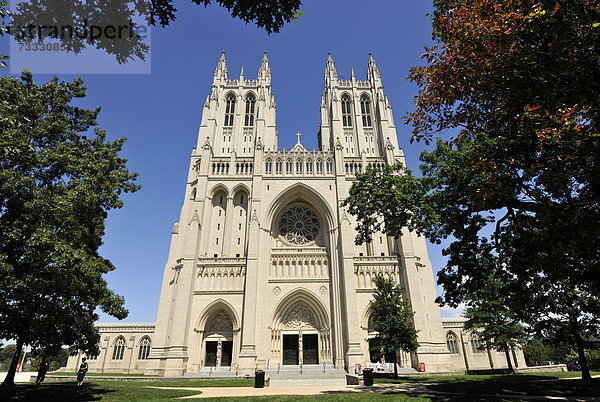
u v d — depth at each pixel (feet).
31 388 89.56
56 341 82.43
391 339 138.00
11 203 65.92
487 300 162.71
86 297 84.33
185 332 179.83
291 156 236.84
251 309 183.42
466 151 80.18
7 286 63.93
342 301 191.01
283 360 189.98
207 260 201.57
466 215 78.48
